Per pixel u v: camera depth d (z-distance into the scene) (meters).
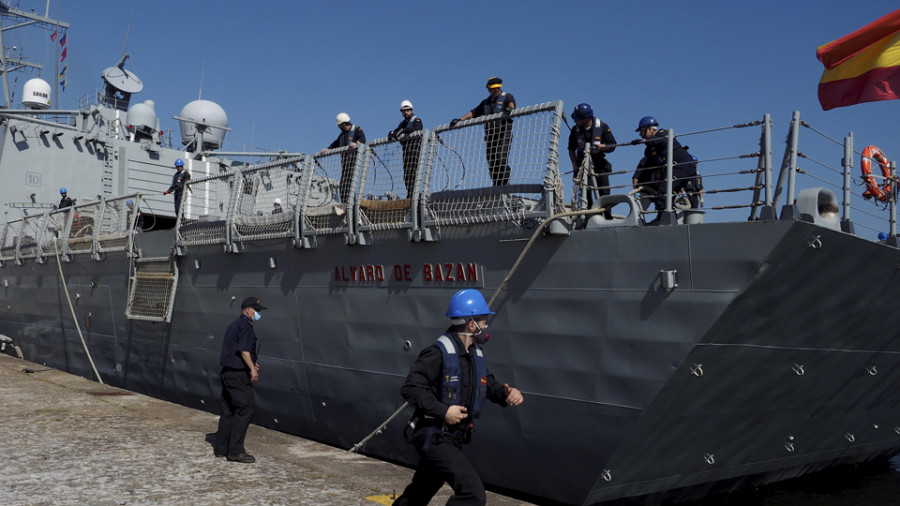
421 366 4.35
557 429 7.01
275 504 5.88
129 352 13.57
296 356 9.83
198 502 5.87
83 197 17.98
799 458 8.63
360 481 6.76
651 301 6.24
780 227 5.54
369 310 8.70
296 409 10.03
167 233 12.21
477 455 7.89
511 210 7.21
